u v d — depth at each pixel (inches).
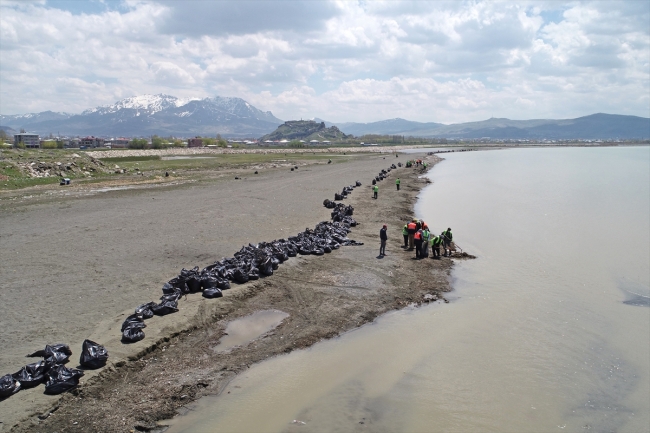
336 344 578.6
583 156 7066.9
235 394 459.5
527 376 520.7
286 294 734.5
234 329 604.1
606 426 437.1
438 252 1006.4
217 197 1771.7
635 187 2655.0
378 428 418.3
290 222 1307.8
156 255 908.6
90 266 821.9
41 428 384.2
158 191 1916.8
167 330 572.1
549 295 784.9
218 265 791.7
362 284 797.9
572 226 1430.9
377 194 2015.3
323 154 6441.9
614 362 560.1
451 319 671.1
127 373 479.8
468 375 518.9
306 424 418.0
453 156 6786.4
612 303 755.4
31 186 1993.1
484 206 1829.5
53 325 569.0
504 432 422.0
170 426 405.7
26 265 818.2
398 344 586.2
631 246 1163.3
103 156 4584.2
